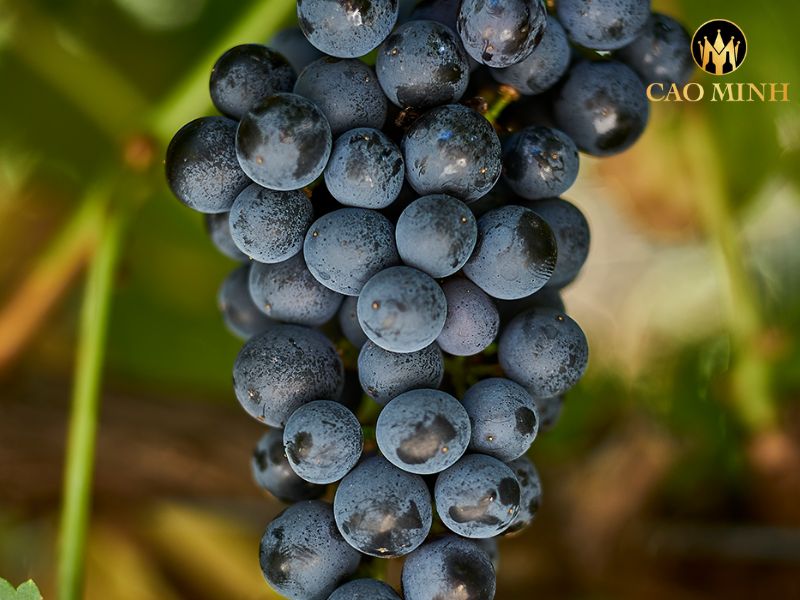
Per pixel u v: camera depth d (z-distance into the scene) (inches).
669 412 24.8
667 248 29.6
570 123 18.9
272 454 18.7
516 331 18.4
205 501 23.4
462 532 17.9
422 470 17.7
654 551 23.7
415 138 17.8
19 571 22.8
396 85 17.9
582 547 23.9
